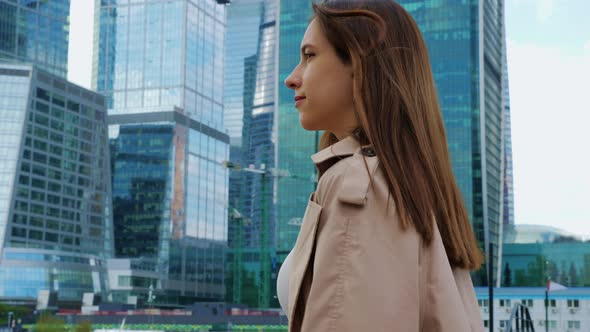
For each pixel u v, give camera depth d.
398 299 1.18
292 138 192.50
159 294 180.38
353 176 1.27
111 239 181.25
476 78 173.62
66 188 169.88
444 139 1.45
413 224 1.25
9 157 160.12
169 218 190.25
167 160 195.62
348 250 1.21
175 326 156.88
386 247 1.21
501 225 183.00
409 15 1.49
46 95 168.88
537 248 191.25
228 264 199.12
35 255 156.12
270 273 193.38
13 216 156.75
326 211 1.29
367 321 1.16
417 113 1.37
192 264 190.00
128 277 175.62
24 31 196.38
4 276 152.12
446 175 1.40
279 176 151.75
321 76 1.45
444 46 176.12
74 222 170.12
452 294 1.25
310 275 1.28
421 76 1.44
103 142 182.50
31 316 151.38
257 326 159.75
